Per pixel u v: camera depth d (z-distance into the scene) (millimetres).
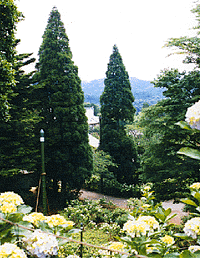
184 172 7594
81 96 13180
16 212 1828
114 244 1956
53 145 12156
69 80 12688
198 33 8047
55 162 12086
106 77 18062
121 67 17688
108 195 16281
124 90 17422
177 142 9086
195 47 7977
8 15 7652
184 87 8289
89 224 8648
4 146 9836
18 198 1980
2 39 7801
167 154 8422
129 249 1882
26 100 11945
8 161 9711
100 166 15094
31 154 10703
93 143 26016
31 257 1632
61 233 1868
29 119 10555
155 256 1738
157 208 2711
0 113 7738
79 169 12445
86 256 4730
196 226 1798
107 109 17344
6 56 8430
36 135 12180
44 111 12617
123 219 8961
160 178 8516
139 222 1847
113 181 15562
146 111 9297
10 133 10328
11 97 10617
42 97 12562
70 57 13344
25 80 11578
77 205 10344
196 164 7711
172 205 13047
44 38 13367
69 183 12344
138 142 18719
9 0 7375
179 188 8414
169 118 8250
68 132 12039
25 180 11398
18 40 11250
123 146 16406
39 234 1560
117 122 17516
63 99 12453
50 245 1537
